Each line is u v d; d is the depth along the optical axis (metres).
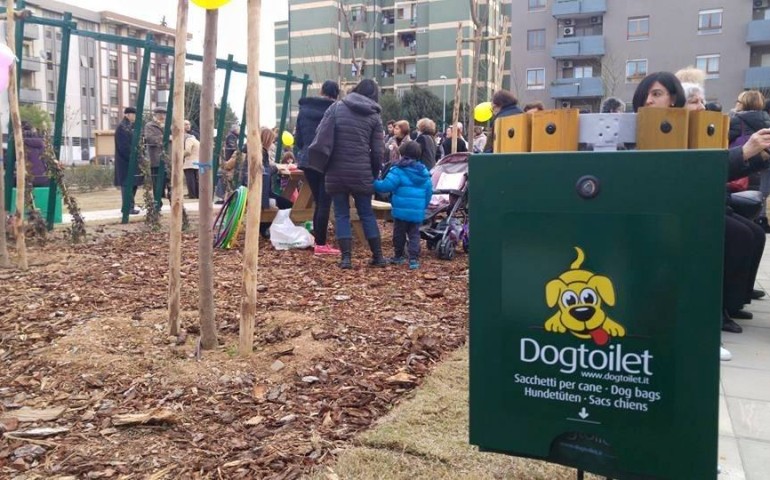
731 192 5.01
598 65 43.59
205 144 4.11
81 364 3.97
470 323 2.12
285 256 7.69
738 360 4.24
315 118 7.75
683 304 1.85
